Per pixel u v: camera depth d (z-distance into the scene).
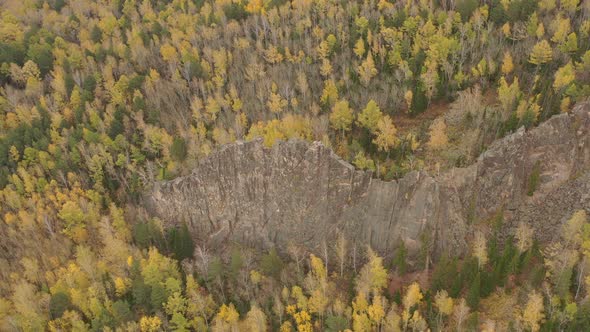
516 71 137.25
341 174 114.62
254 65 157.12
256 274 109.38
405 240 112.94
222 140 134.75
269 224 120.50
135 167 141.00
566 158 113.94
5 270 122.69
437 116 133.75
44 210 134.00
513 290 100.62
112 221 130.00
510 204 114.19
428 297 101.44
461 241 110.00
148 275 109.75
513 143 112.38
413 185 111.50
